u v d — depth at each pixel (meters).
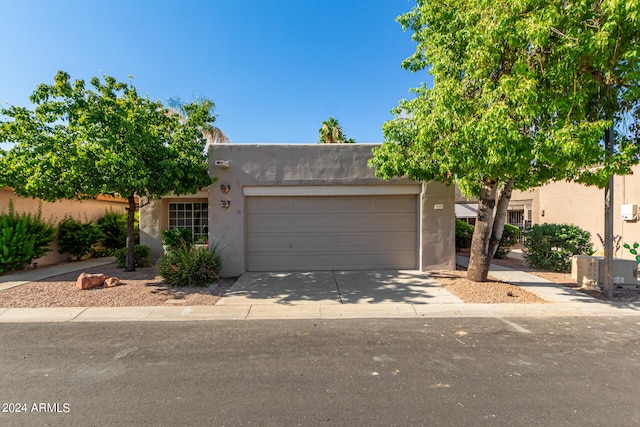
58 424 2.93
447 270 9.73
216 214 9.44
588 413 3.07
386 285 8.17
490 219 8.20
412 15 7.94
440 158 6.67
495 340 4.92
